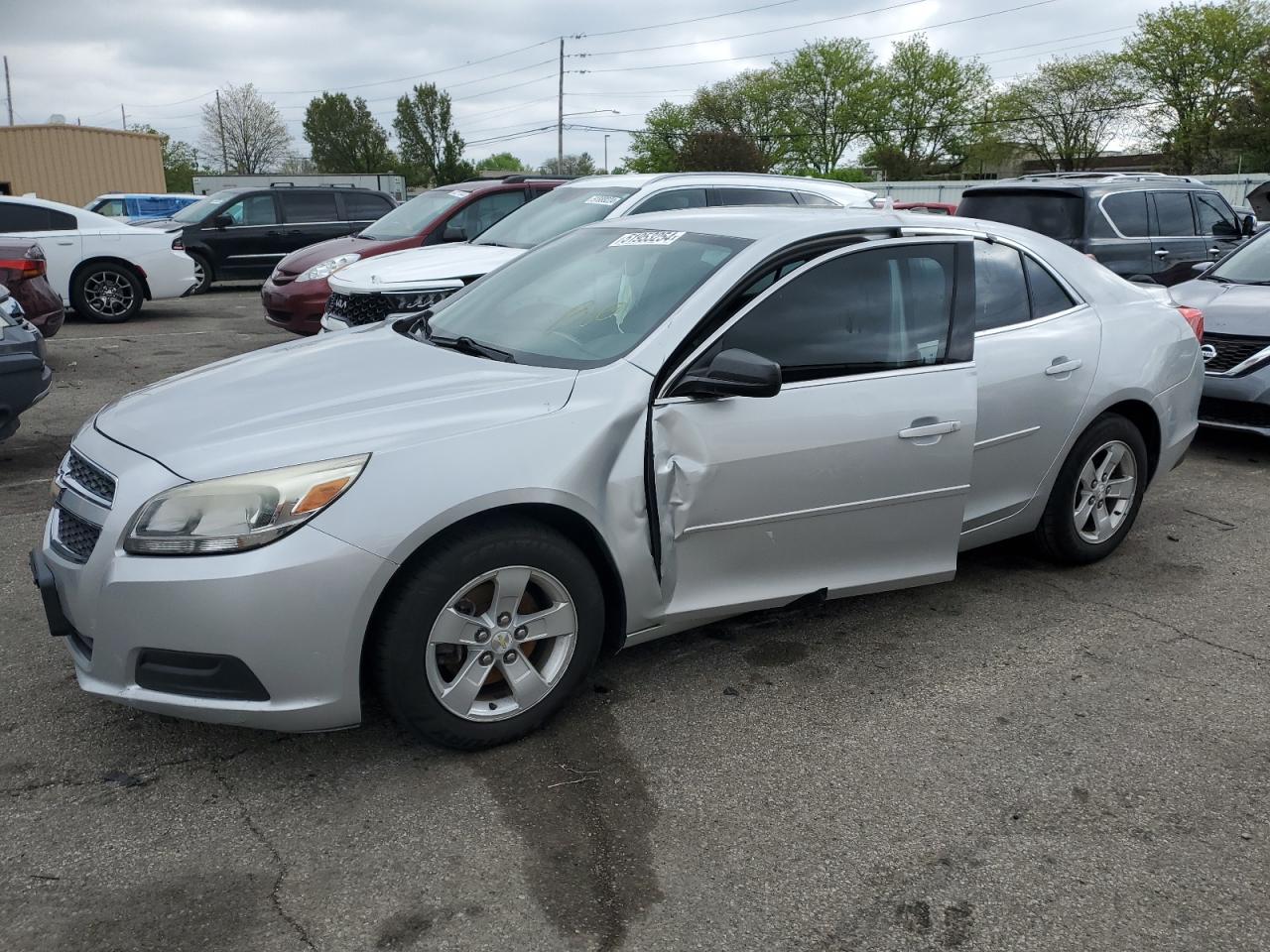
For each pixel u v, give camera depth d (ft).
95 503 9.36
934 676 11.89
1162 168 198.80
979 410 12.74
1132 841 8.93
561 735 10.51
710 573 11.03
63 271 41.29
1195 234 35.76
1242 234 34.65
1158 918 8.00
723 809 9.30
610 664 12.08
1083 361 13.98
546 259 13.88
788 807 9.34
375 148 280.31
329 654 8.93
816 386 11.23
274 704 8.96
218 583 8.60
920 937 7.75
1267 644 12.89
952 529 12.50
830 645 12.68
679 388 10.56
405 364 11.35
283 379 11.07
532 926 7.79
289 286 31.99
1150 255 34.06
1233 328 20.83
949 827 9.09
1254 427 20.68
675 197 26.81
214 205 54.29
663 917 7.91
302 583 8.71
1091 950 7.66
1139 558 15.79
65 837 8.75
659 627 10.94
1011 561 15.61
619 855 8.64
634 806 9.33
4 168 87.56
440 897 8.09
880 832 9.00
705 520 10.75
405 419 9.62
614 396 10.30
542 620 10.09
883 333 11.87
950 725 10.82
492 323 12.52
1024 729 10.76
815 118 251.60
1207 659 12.42
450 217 32.94
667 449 10.45
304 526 8.79
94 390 28.19
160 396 10.96
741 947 7.61
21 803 9.20
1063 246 14.82
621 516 10.21
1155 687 11.71
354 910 7.93
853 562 11.96
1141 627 13.32
